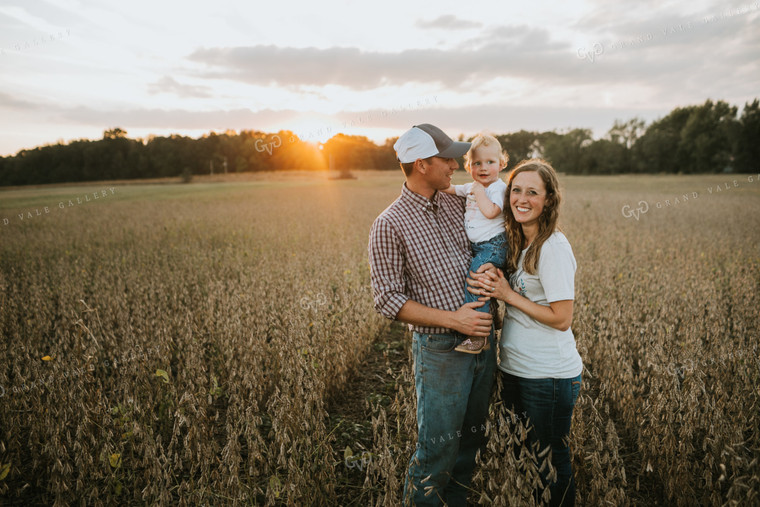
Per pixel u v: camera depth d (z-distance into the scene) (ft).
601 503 7.84
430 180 8.03
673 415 9.56
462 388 8.04
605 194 98.48
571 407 8.10
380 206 78.33
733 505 6.99
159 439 9.12
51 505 9.53
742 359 12.60
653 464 9.86
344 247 33.22
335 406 13.39
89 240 43.11
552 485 8.13
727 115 199.21
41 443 10.43
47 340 16.96
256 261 29.37
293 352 12.48
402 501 8.46
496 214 8.34
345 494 9.80
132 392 11.68
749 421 9.62
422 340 8.10
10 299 20.18
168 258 32.12
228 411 10.43
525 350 8.02
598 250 30.99
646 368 12.30
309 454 9.18
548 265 7.64
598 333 15.75
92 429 10.53
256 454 8.90
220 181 193.26
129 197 107.96
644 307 18.02
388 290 7.94
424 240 8.03
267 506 8.66
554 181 7.60
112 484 9.26
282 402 9.96
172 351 15.58
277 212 68.39
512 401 8.58
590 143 228.84
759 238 37.63
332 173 220.64
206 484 8.66
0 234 47.52
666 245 33.94
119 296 19.67
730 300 20.15
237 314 15.52
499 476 7.85
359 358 16.10
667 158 206.80
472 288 7.97
